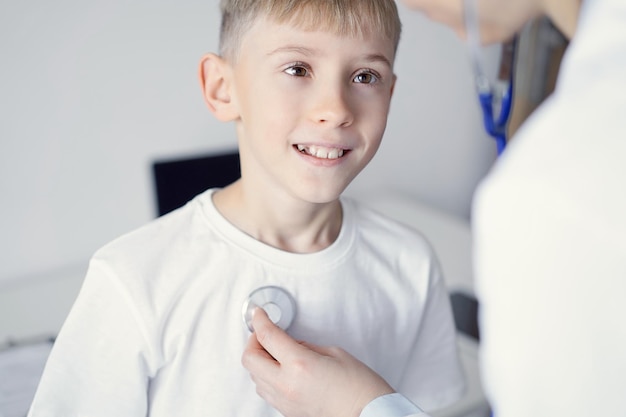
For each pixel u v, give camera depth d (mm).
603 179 380
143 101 1774
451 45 2252
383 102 777
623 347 375
